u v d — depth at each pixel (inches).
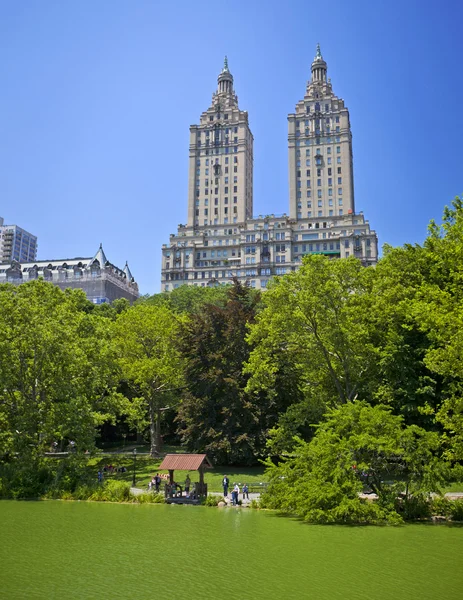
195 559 1009.5
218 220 6825.8
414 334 1918.1
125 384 3105.3
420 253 2036.2
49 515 1482.5
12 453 1959.9
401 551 1064.2
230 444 2187.5
